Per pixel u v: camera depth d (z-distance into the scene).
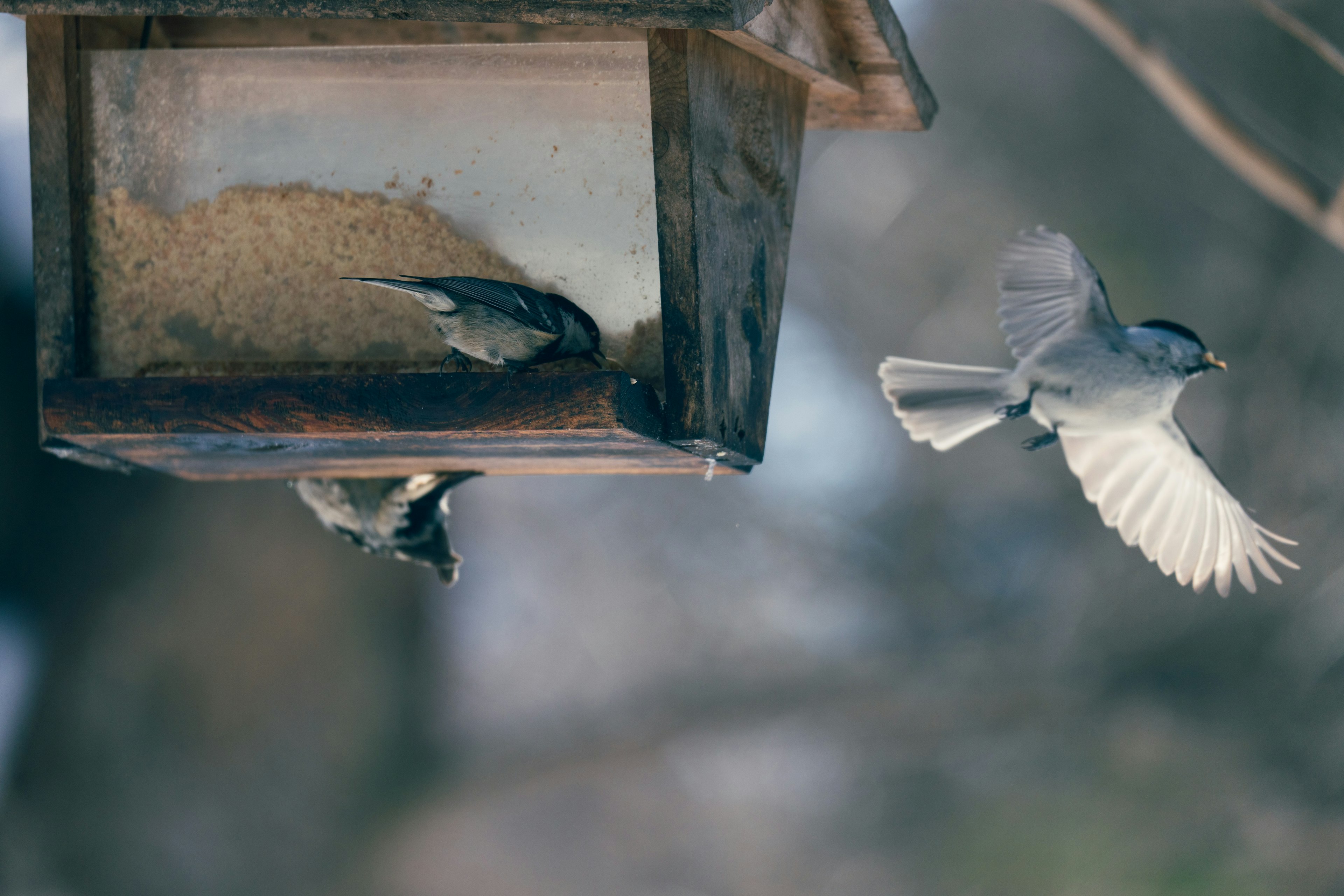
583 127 4.25
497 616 17.58
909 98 5.30
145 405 4.08
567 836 16.09
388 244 4.33
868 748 15.58
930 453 16.23
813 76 4.92
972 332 15.73
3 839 12.99
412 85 4.34
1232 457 13.77
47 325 4.32
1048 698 14.77
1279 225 14.11
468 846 15.39
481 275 4.28
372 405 3.99
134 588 13.94
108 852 13.16
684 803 16.36
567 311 4.06
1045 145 15.73
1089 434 5.31
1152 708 14.18
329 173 4.36
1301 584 13.53
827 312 16.66
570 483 17.53
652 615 17.11
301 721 14.34
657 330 4.20
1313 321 13.70
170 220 4.39
